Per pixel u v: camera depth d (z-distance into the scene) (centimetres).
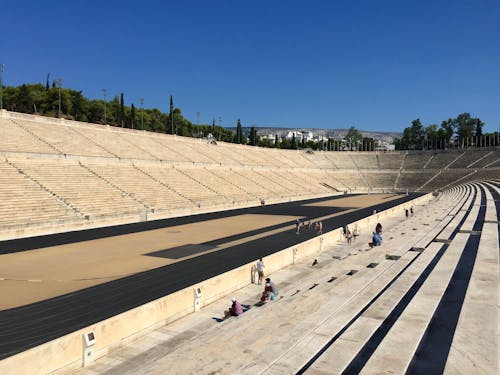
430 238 1752
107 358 1123
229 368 642
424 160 11100
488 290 826
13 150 4350
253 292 1800
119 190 4703
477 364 511
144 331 1288
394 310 815
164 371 668
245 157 9031
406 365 543
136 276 2053
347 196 8669
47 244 2903
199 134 13125
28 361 943
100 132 6312
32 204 3575
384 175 10931
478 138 13275
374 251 1700
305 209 5731
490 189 4441
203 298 1589
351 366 582
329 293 1011
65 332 1334
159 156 6500
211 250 2744
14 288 1825
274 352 682
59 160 4766
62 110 9194
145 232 3519
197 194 5712
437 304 786
